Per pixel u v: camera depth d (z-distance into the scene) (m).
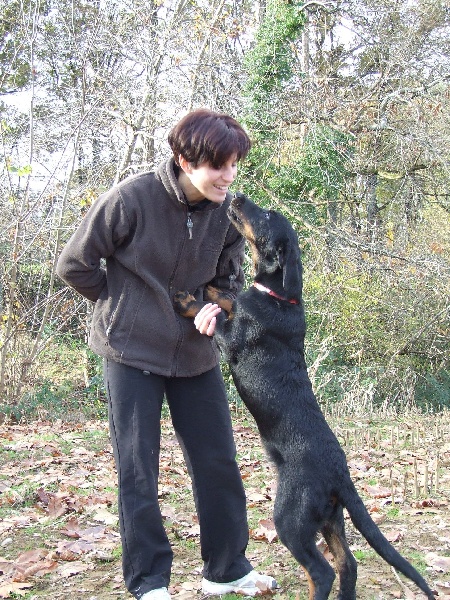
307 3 15.46
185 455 3.92
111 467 7.03
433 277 14.61
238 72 14.50
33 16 11.87
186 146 3.42
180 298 3.76
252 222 4.36
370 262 14.72
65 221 12.14
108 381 3.70
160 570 3.57
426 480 6.13
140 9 13.30
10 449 7.94
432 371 15.14
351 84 17.78
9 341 11.70
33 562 4.43
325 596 3.52
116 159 13.16
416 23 17.03
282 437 3.84
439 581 4.26
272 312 4.07
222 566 3.91
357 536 5.05
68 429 9.67
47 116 13.21
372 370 14.46
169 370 3.71
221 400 3.90
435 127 15.73
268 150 14.74
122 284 3.70
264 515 5.46
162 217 3.61
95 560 4.54
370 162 16.67
